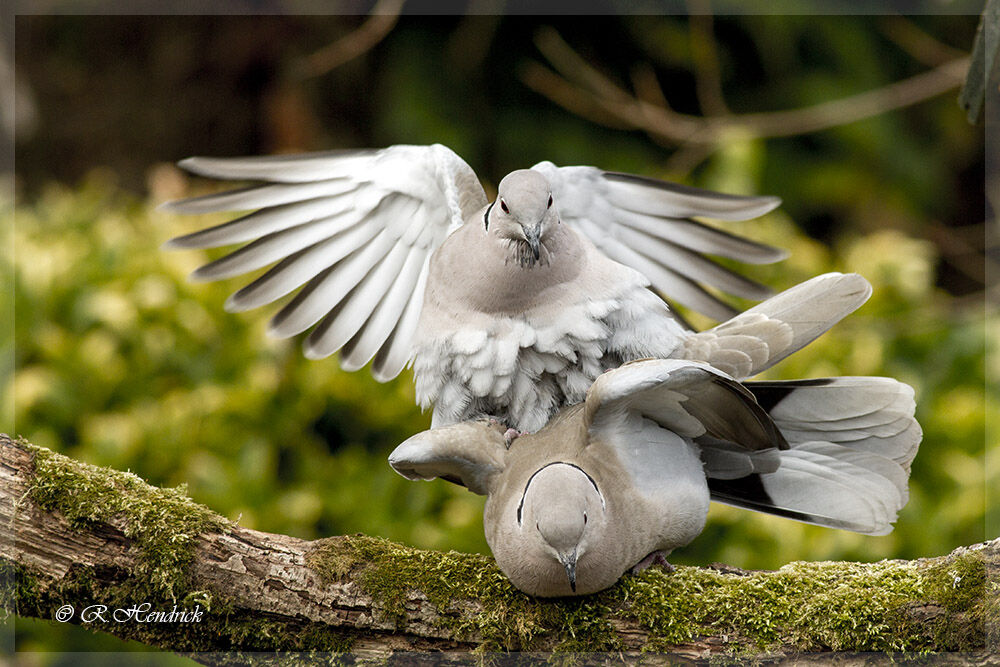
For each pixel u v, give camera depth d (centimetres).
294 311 841
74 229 1190
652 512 648
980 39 685
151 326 1088
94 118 1728
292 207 841
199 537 654
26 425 1029
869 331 1126
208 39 1750
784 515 709
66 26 1712
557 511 596
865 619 620
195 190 1309
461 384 744
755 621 629
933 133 1748
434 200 838
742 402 623
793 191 1686
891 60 1714
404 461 660
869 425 695
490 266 717
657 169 1670
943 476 1046
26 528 644
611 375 622
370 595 650
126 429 1031
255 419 1075
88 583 647
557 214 724
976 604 609
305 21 1747
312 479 1088
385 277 851
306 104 1744
